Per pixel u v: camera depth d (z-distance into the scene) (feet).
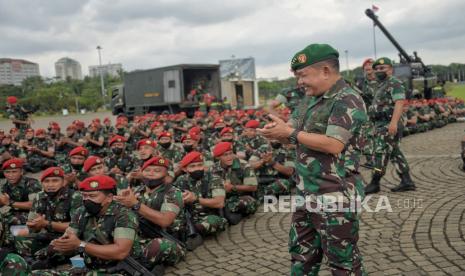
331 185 9.56
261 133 9.71
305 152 9.89
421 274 13.88
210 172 20.89
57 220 18.35
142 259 15.49
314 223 10.01
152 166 16.81
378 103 23.18
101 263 13.84
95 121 54.24
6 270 10.69
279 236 19.06
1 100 175.73
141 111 104.12
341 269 9.65
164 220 16.19
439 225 18.22
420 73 73.92
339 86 9.71
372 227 18.74
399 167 24.20
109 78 249.55
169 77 95.45
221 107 92.53
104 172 23.94
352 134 9.45
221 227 19.88
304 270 10.42
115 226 13.55
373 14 67.97
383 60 22.71
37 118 157.89
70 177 24.75
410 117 53.11
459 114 70.44
